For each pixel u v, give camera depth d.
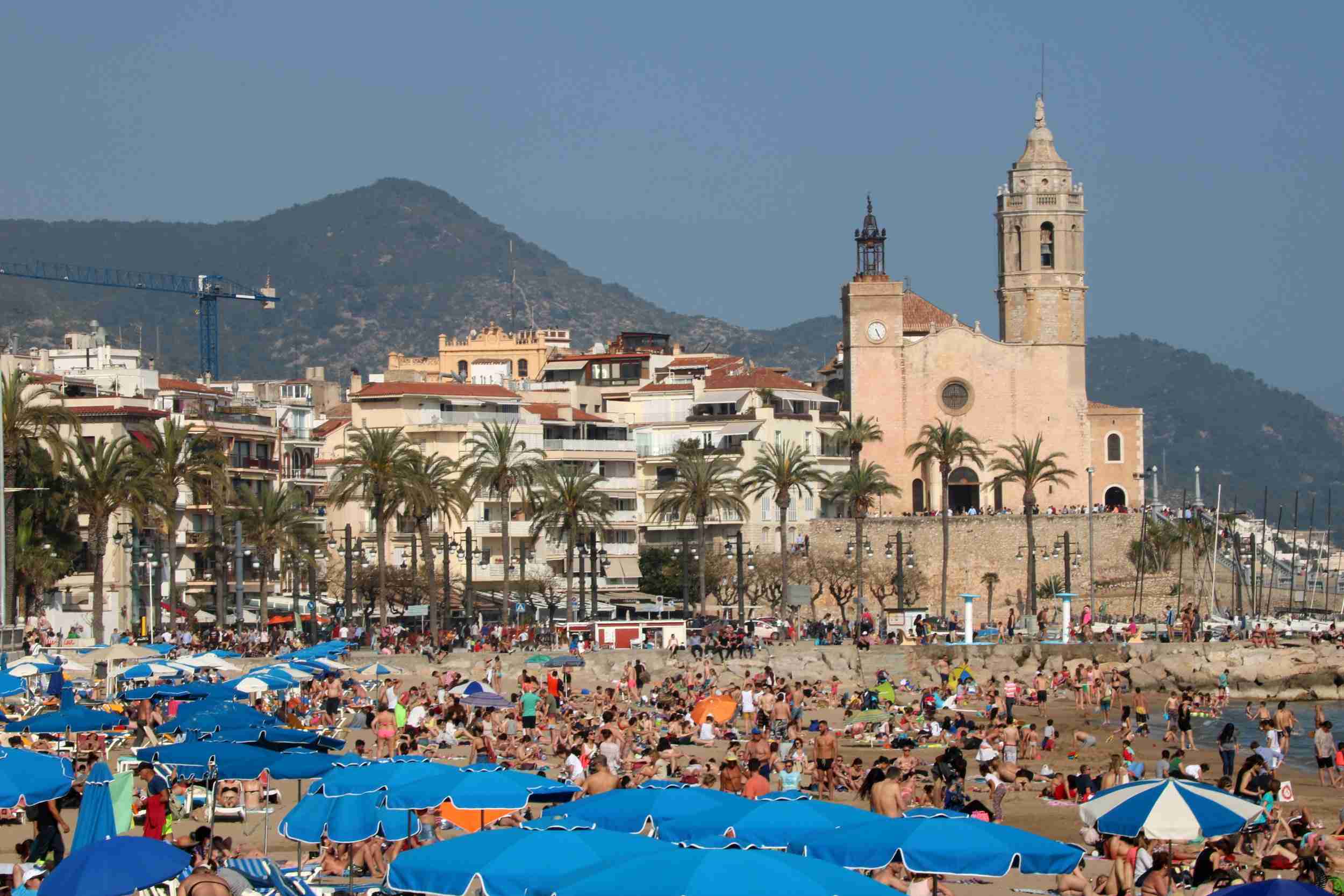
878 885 49.19
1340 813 87.81
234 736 82.88
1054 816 94.44
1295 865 70.25
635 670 165.75
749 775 89.06
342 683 140.25
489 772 66.81
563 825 59.84
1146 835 61.50
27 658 125.94
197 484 198.88
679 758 112.00
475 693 120.00
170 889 56.97
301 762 72.06
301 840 65.38
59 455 175.88
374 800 65.75
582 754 95.75
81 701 126.62
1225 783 87.31
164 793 69.62
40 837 66.88
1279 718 126.06
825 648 195.00
